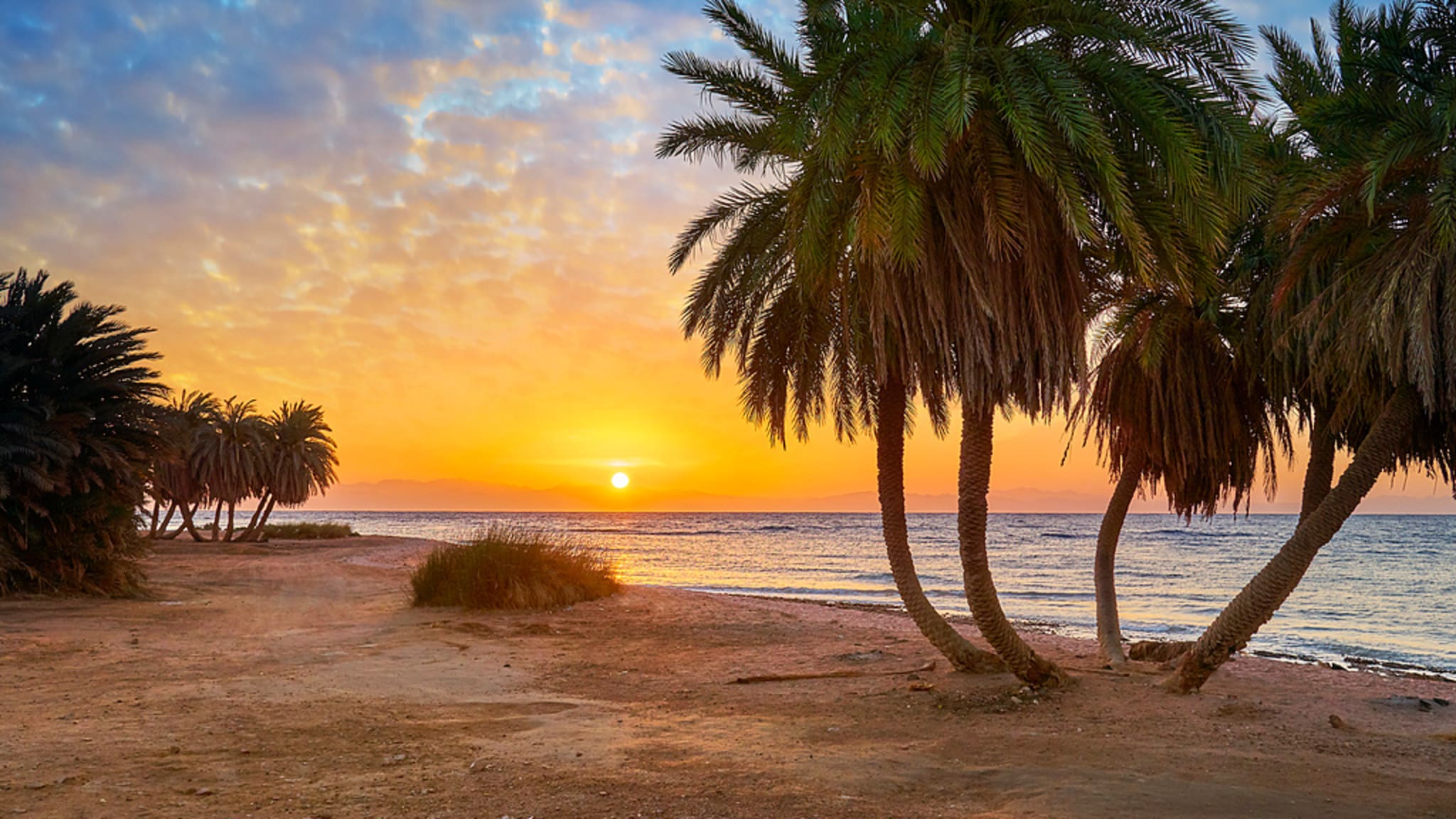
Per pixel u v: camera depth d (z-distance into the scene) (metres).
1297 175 9.68
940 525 146.12
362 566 32.28
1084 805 5.28
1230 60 8.17
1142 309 10.83
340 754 6.46
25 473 17.77
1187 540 85.44
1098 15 7.98
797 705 8.88
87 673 10.02
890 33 8.27
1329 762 6.74
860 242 8.02
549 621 16.28
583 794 5.48
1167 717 8.20
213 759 6.13
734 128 10.12
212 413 52.25
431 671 10.75
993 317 7.85
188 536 63.16
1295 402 10.83
